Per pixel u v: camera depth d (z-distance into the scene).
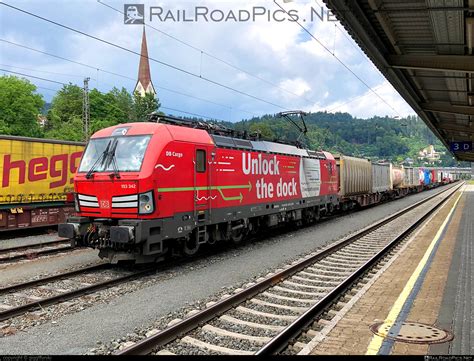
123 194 10.30
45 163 17.59
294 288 9.23
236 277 10.21
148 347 5.68
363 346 5.53
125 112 79.81
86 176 10.92
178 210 11.00
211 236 13.01
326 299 7.54
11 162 16.28
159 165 10.40
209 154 12.30
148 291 8.95
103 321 7.09
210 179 12.31
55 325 6.95
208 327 6.62
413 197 52.25
